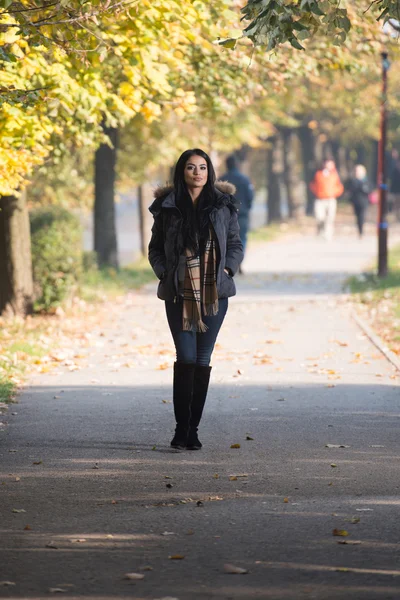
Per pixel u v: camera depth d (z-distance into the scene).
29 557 12.38
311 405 22.47
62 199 56.28
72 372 26.89
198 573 11.74
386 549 12.59
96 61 25.22
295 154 152.25
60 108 27.55
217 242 18.17
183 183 18.19
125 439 19.28
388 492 15.43
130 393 24.02
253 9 17.19
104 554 12.47
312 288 48.62
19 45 22.98
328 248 77.81
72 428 20.23
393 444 18.77
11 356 27.88
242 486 15.86
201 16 26.03
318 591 11.11
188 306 18.11
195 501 15.02
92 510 14.54
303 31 17.31
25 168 25.53
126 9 20.89
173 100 30.59
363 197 89.25
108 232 55.22
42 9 19.98
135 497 15.26
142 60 25.73
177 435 18.47
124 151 58.81
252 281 52.47
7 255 37.25
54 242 39.03
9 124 24.23
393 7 17.27
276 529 13.48
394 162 115.38
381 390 24.23
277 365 27.86
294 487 15.77
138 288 49.69
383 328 34.47
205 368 18.56
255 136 78.62
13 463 17.45
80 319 37.59
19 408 22.22
